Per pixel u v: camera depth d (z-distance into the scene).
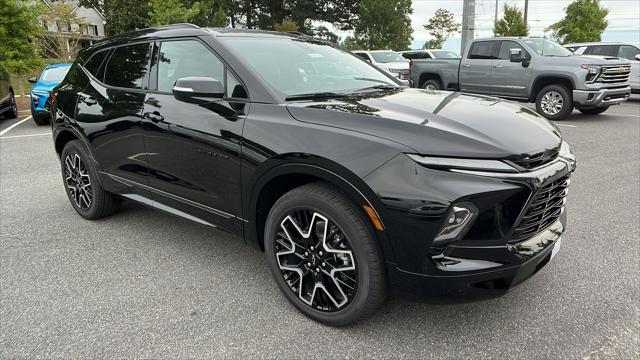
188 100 3.00
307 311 2.72
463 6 17.14
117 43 4.03
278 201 2.69
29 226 4.29
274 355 2.42
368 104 2.76
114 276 3.30
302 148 2.47
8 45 13.36
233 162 2.85
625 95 10.62
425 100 2.93
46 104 10.75
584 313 2.74
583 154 6.99
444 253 2.19
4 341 2.56
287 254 2.75
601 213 4.43
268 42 3.42
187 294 3.04
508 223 2.21
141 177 3.63
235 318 2.76
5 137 9.48
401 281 2.30
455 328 2.62
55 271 3.38
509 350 2.42
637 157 6.72
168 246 3.81
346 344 2.50
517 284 2.36
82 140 4.12
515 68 11.15
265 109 2.77
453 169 2.16
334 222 2.44
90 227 4.26
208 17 33.28
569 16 30.27
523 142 2.37
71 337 2.59
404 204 2.17
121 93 3.72
